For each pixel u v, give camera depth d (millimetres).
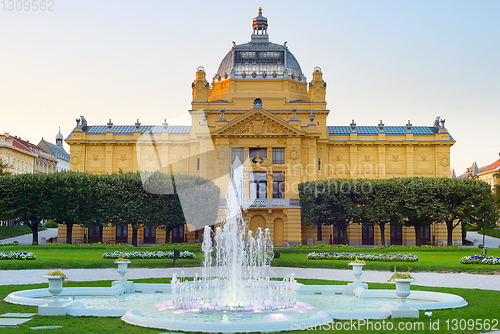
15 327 19234
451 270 38281
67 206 65312
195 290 28469
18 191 65812
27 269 37781
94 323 20344
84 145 84875
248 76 82500
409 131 84375
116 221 64812
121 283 29359
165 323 19500
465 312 22891
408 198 65562
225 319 20188
